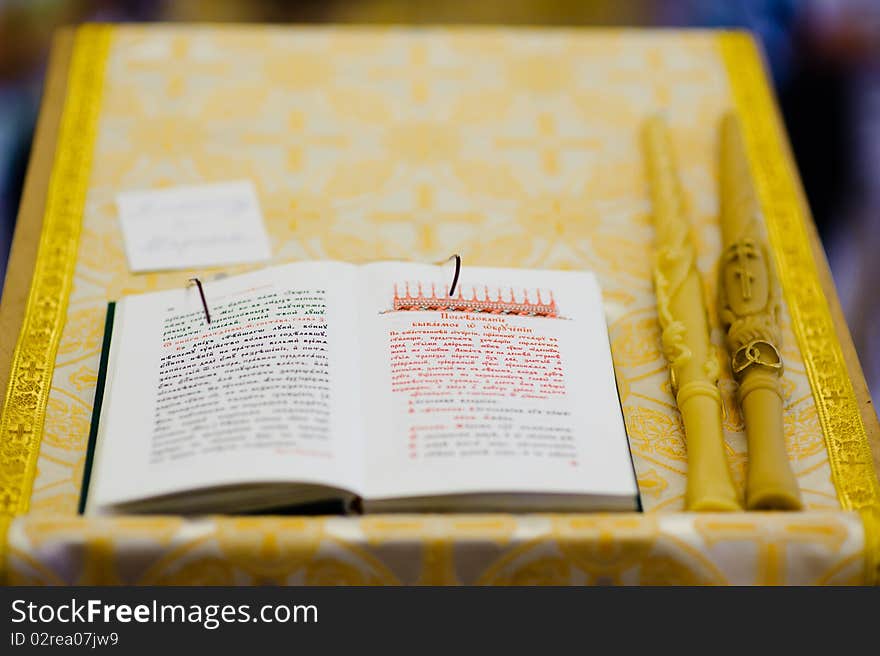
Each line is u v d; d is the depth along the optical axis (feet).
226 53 5.02
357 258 4.16
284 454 3.18
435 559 3.13
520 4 7.09
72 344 3.81
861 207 5.91
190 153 4.55
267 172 4.49
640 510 3.28
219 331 3.58
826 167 6.06
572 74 5.03
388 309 3.63
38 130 4.59
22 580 3.08
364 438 3.31
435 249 4.22
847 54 6.58
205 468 3.17
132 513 3.21
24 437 3.51
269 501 3.22
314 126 4.71
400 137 4.68
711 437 3.46
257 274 3.75
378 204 4.39
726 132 4.65
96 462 3.37
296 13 6.98
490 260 4.18
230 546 3.09
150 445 3.29
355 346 3.53
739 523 3.16
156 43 5.03
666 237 4.17
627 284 4.12
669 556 3.14
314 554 3.10
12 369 3.70
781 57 6.59
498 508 3.25
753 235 4.08
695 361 3.65
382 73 4.98
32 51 6.52
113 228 4.24
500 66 5.05
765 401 3.53
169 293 3.75
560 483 3.22
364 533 3.11
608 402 3.49
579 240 4.29
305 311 3.59
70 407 3.61
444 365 3.49
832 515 3.20
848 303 5.52
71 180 4.40
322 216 4.33
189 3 6.95
